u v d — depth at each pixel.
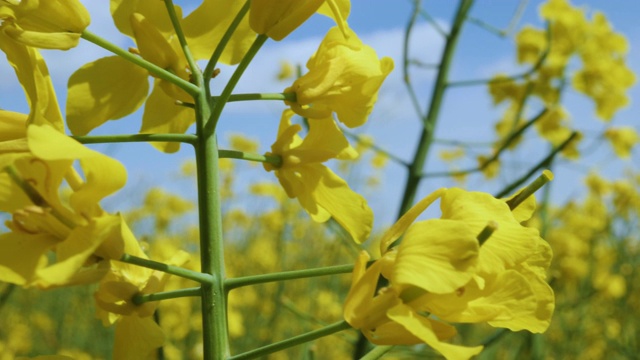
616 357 0.51
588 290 0.53
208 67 0.15
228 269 0.58
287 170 0.16
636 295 0.53
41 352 0.53
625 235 0.57
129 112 0.15
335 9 0.15
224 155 0.15
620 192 0.58
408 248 0.13
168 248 0.49
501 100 0.43
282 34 0.15
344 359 0.51
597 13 0.43
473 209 0.14
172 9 0.15
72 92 0.15
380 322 0.13
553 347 0.52
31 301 0.57
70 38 0.14
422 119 0.29
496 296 0.14
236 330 0.48
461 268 0.13
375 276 0.13
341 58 0.15
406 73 0.29
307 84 0.15
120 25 0.16
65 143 0.13
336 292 0.59
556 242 0.53
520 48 0.43
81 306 0.57
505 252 0.14
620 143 0.45
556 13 0.42
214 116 0.15
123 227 0.15
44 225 0.13
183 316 0.44
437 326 0.13
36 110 0.14
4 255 0.13
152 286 0.15
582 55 0.42
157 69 0.15
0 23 0.14
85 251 0.13
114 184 0.13
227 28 0.16
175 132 0.16
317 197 0.16
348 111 0.16
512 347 0.48
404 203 0.29
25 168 0.13
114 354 0.15
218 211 0.15
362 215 0.16
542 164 0.23
